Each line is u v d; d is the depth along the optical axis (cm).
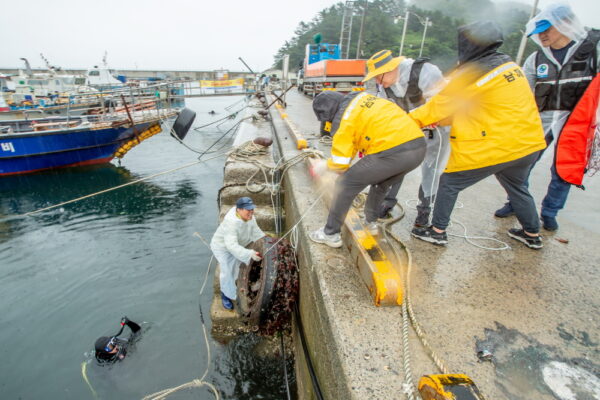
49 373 371
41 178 1128
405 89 312
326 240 293
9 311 474
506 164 243
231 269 396
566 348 192
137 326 418
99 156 1256
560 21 261
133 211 835
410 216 371
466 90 228
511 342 195
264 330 392
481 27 220
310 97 2125
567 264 273
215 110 3198
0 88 2403
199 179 1091
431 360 181
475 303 227
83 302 486
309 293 289
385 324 205
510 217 361
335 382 192
